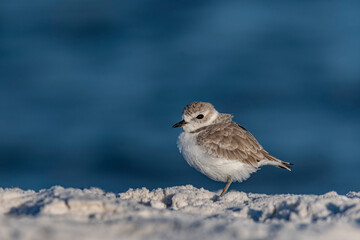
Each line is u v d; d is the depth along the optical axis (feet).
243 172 27.12
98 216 15.23
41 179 46.42
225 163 26.63
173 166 50.11
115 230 13.64
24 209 16.70
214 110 28.84
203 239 12.83
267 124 56.34
